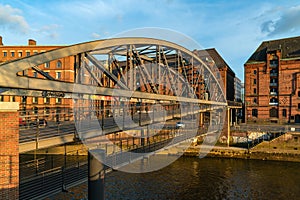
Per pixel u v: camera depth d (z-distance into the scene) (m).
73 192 17.80
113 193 18.38
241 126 39.06
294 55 45.12
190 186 19.95
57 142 9.44
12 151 7.31
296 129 32.84
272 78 46.38
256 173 23.41
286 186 19.95
